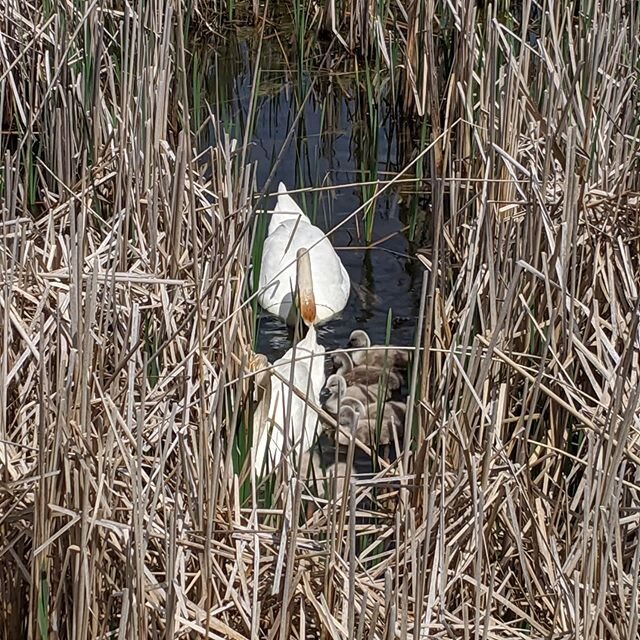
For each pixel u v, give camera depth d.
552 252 4.59
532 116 6.00
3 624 3.67
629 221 5.23
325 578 3.54
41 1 8.62
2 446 3.76
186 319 4.35
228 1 11.75
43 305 4.10
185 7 10.38
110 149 6.48
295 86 10.45
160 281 4.57
